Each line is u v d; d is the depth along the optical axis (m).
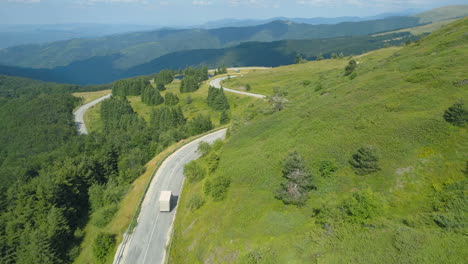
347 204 24.23
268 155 41.75
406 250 18.61
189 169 51.69
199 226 35.31
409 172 26.94
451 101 34.03
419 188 24.98
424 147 28.72
